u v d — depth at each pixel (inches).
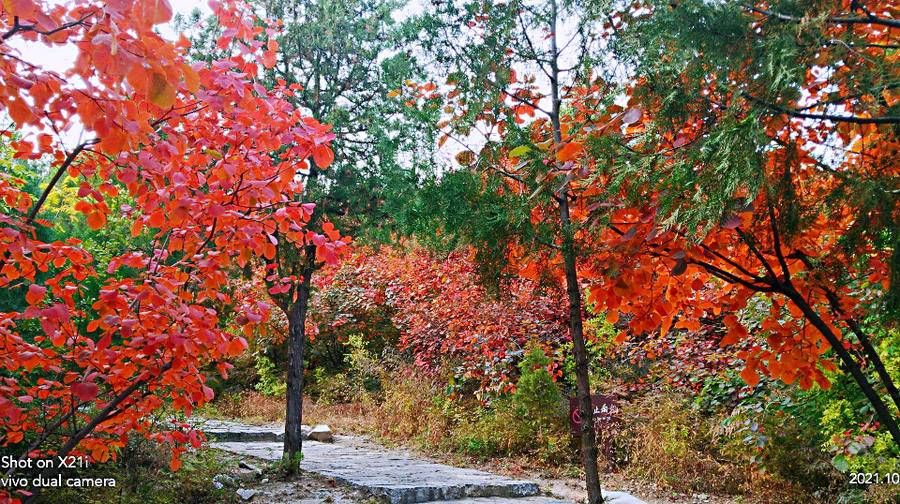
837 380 232.8
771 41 88.0
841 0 92.8
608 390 374.9
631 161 111.6
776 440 277.6
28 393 126.6
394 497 242.4
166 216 129.3
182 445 152.3
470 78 158.9
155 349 122.0
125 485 204.5
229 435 355.6
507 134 151.9
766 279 116.5
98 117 77.7
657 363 368.8
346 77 286.2
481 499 263.4
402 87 185.8
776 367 133.6
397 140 184.1
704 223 99.4
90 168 124.3
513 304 391.2
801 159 104.1
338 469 292.4
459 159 160.6
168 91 68.7
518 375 415.5
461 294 417.7
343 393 525.7
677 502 278.4
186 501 224.1
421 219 161.0
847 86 91.2
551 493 287.1
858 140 114.4
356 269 569.3
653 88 109.7
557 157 116.9
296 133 129.5
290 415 283.4
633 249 114.6
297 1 280.2
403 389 442.9
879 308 110.0
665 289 138.6
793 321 138.4
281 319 517.3
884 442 217.5
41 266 124.9
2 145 193.3
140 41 69.8
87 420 144.7
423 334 455.5
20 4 66.4
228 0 122.6
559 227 146.0
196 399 133.2
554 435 349.7
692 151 97.7
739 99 94.9
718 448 310.5
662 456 308.2
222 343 126.0
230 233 130.7
